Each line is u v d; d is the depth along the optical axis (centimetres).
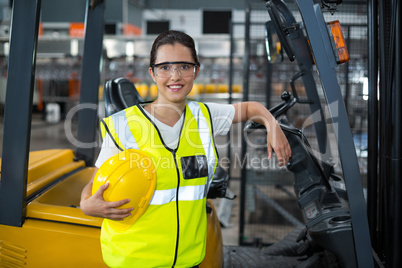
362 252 150
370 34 197
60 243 168
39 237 168
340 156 147
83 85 267
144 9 1471
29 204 176
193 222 136
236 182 588
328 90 145
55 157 234
